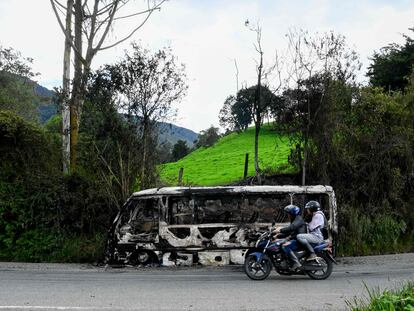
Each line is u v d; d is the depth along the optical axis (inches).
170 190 589.9
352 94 814.5
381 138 797.2
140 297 394.0
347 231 719.7
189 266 579.8
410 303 259.6
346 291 411.2
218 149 2800.2
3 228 693.9
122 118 742.5
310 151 789.2
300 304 359.6
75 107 783.1
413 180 813.2
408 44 1658.5
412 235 761.0
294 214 495.2
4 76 1833.2
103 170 742.5
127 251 590.2
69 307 355.6
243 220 595.5
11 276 525.3
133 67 741.9
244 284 458.0
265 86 827.4
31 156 767.7
